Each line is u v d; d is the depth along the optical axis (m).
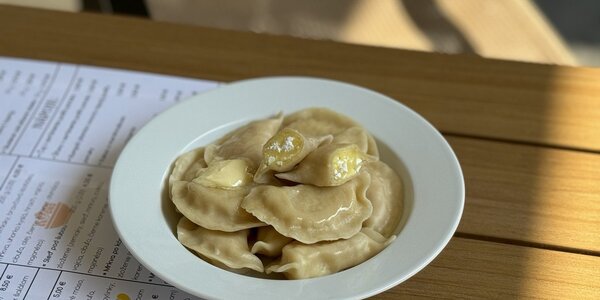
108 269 0.62
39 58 0.82
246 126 0.70
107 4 1.13
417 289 0.61
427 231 0.61
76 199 0.68
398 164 0.67
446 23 1.18
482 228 0.66
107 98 0.78
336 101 0.72
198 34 0.84
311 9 1.23
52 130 0.75
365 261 0.59
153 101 0.77
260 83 0.73
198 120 0.70
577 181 0.69
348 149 0.62
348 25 1.18
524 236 0.65
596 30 1.42
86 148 0.73
